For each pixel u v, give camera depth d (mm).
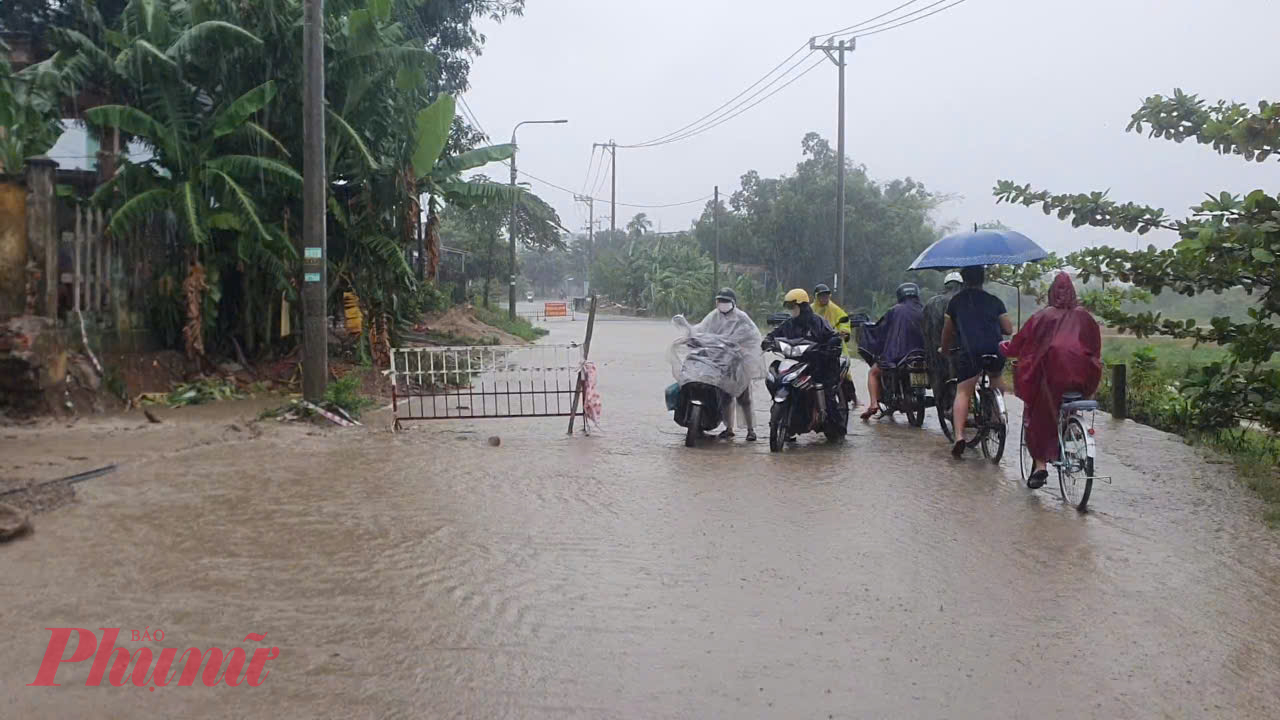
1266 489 7578
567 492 7445
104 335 11961
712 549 5934
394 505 6883
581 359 10859
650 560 5695
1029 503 7258
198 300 13281
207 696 3816
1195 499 7371
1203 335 9141
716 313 10266
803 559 5742
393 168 15172
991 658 4301
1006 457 9227
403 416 11664
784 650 4367
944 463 8906
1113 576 5465
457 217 42562
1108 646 4449
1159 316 9461
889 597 5090
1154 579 5418
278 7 13562
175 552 5648
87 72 13062
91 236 11805
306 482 7559
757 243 52594
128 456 8430
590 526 6430
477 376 16734
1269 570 5598
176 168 13336
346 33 14180
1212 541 6203
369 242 15281
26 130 12055
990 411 8891
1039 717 3750
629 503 7113
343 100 14828
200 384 12750
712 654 4312
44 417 10383
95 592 4953
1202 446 9742
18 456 8305
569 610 4844
